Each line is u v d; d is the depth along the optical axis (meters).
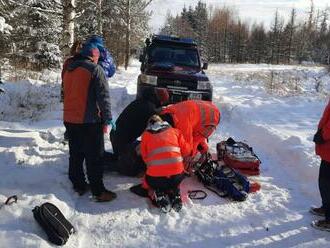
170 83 10.51
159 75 10.52
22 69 16.42
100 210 5.29
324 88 18.56
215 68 37.88
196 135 6.25
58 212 4.66
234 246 4.69
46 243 4.31
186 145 5.69
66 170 6.20
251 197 5.95
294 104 13.38
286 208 5.65
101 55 7.37
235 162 6.75
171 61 11.68
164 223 5.06
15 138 7.29
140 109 6.20
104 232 4.80
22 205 4.91
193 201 5.69
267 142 8.77
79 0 17.53
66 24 12.38
